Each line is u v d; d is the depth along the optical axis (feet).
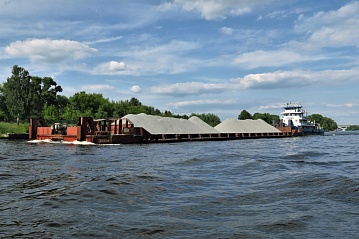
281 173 54.08
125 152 107.65
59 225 25.50
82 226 25.23
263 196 36.47
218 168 62.13
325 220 26.61
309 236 22.76
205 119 500.33
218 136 253.24
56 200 33.91
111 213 29.09
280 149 125.90
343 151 113.09
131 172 54.44
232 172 56.85
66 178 48.49
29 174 53.16
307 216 27.76
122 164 68.95
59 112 349.20
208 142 205.67
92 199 34.47
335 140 234.58
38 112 327.67
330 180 44.27
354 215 28.02
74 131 179.63
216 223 26.00
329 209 30.22
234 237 22.68
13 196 36.37
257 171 57.77
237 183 45.39
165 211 29.89
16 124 283.38
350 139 254.27
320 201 33.63
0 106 334.03
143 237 22.77
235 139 260.83
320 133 398.42
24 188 40.96
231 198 35.47
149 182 44.45
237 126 300.61
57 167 62.85
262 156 89.51
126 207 31.40
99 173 53.83
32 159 79.71
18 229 24.61
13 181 46.42
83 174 52.70
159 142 195.31
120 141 173.27
